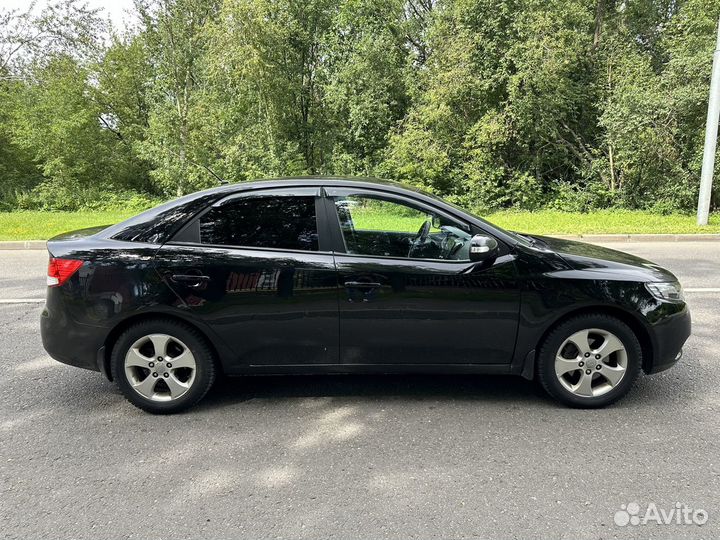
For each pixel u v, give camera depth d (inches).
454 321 133.5
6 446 123.1
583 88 688.4
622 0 709.9
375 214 136.9
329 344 135.8
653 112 577.0
